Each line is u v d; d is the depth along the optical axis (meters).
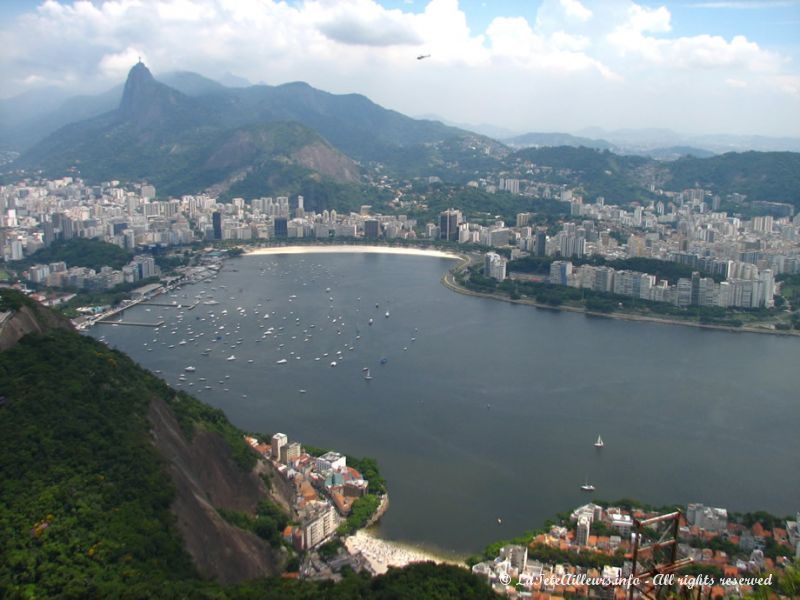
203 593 108.94
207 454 166.00
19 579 104.75
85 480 127.75
